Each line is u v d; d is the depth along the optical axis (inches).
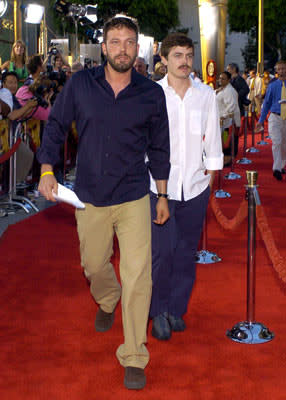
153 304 159.2
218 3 666.8
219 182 377.7
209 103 157.2
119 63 123.4
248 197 159.8
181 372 139.1
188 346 153.9
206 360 145.6
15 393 129.3
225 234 273.7
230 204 348.2
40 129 354.0
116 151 128.7
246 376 137.1
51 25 1185.4
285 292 194.7
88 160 130.0
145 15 1422.2
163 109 133.1
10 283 203.5
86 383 133.6
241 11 1646.2
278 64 422.0
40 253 241.0
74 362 144.2
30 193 356.5
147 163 150.9
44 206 336.2
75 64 440.1
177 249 161.8
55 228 284.2
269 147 660.7
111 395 128.4
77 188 134.4
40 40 936.3
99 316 161.5
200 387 131.9
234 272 216.4
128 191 131.3
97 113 126.8
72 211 321.4
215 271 217.8
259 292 194.5
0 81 303.4
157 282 157.3
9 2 935.7
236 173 471.8
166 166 140.3
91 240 136.6
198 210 158.9
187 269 163.2
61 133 132.6
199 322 170.2
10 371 139.6
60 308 180.2
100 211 132.3
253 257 159.5
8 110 289.6
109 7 1386.6
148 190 134.3
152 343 155.7
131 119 127.7
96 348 152.0
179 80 153.2
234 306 182.5
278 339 158.2
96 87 127.1
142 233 131.6
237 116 503.2
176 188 155.5
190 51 150.6
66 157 401.7
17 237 266.1
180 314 164.1
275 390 130.5
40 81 334.3
